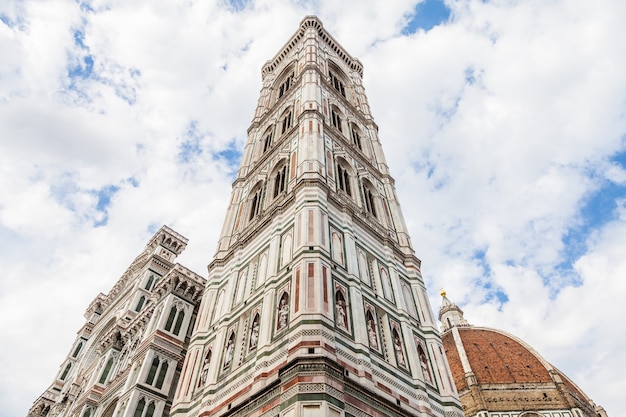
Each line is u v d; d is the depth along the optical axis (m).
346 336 21.53
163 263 55.25
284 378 18.30
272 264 26.61
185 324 37.59
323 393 16.97
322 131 37.88
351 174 37.12
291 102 47.19
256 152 45.59
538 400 80.12
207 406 22.23
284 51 65.00
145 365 32.78
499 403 80.56
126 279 61.12
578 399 82.12
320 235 25.66
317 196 28.73
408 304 29.70
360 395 19.06
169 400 32.28
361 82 62.22
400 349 24.98
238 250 32.34
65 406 45.31
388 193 40.44
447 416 23.75
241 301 27.30
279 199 32.69
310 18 65.31
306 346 18.95
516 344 100.19
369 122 50.81
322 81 48.97
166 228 59.88
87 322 62.41
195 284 40.28
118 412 31.12
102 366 41.06
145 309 40.50
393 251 33.00
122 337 42.53
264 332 22.28
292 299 22.27
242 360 22.88
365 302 25.25
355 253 27.80
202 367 25.75
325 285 22.69
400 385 22.38
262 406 18.64
